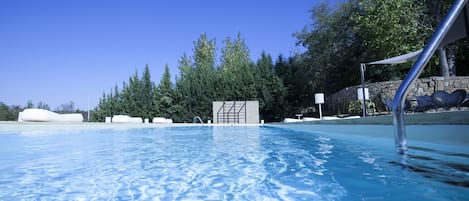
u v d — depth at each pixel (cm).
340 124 655
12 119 1805
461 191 196
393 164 293
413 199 188
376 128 469
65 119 1072
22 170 349
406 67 1384
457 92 669
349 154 386
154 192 242
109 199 225
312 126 873
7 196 238
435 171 250
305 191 227
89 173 327
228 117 1870
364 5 1451
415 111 881
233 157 424
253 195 224
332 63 2006
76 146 611
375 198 196
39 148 575
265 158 403
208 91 2048
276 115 1988
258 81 1992
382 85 1225
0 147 591
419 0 1337
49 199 229
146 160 417
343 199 199
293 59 2130
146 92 2314
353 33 1911
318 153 416
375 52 1520
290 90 1977
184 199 220
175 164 379
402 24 1303
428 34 1282
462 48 1323
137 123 1305
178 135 913
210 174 309
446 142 294
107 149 555
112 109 2433
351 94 1388
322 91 1978
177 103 2148
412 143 355
